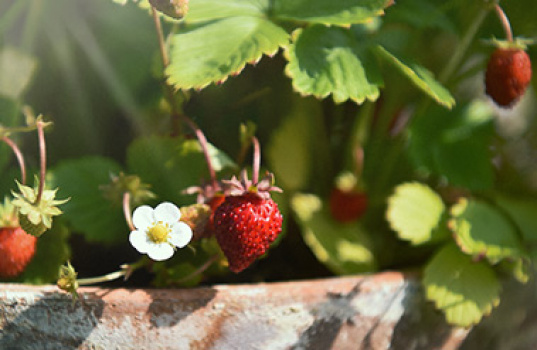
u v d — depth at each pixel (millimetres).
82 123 374
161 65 337
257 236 297
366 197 386
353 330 320
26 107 356
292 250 380
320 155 398
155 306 301
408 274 331
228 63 309
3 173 348
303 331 313
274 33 317
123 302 300
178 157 338
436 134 384
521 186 409
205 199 313
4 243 313
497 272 351
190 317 303
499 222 354
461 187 375
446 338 341
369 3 320
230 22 321
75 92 373
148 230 297
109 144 377
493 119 397
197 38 319
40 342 304
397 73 395
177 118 334
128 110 369
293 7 327
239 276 360
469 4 385
